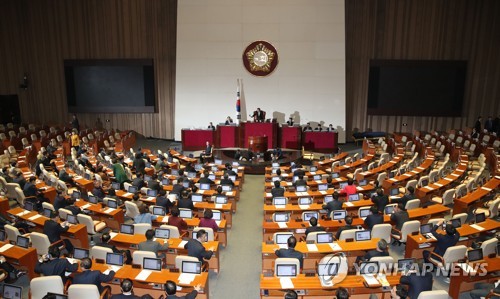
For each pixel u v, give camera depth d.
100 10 27.78
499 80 26.58
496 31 26.03
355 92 27.42
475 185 15.22
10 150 21.36
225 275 10.37
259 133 24.25
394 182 15.56
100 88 28.50
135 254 8.67
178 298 7.04
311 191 14.55
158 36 27.62
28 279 9.94
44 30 28.42
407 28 26.34
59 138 24.89
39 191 14.23
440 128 27.83
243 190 17.84
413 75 26.58
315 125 26.94
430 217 12.12
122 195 13.89
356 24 26.55
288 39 26.16
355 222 11.41
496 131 24.98
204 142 25.06
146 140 28.92
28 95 29.58
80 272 8.47
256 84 26.72
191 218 11.69
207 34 26.47
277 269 8.09
